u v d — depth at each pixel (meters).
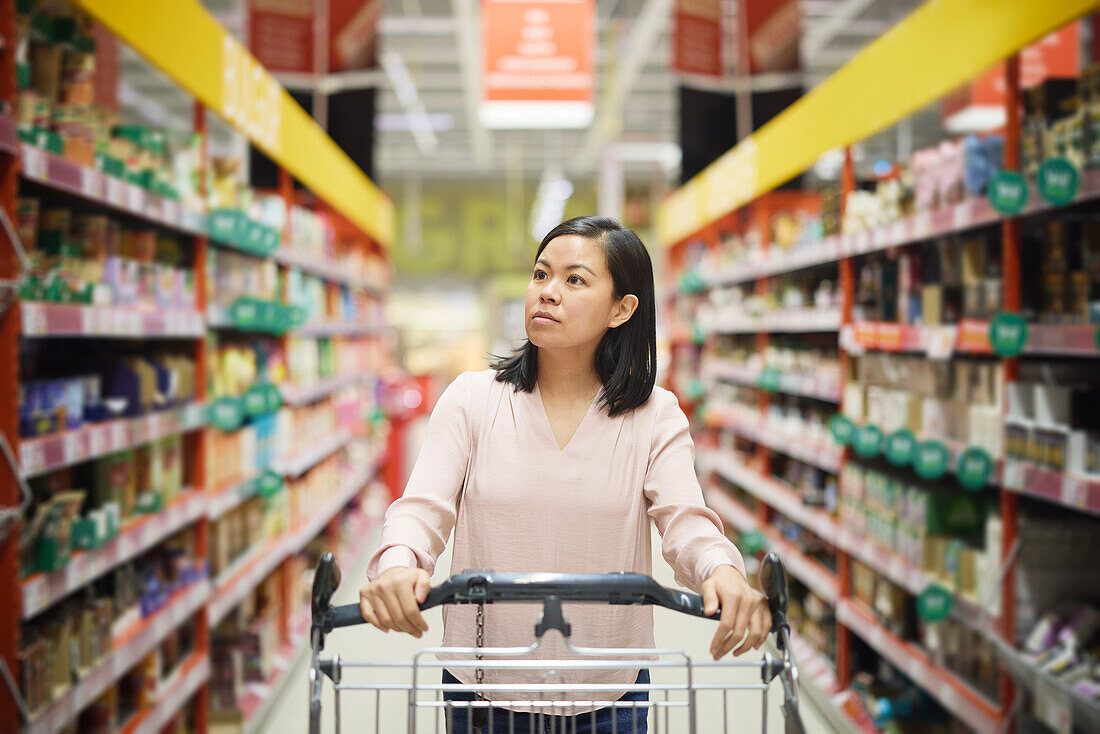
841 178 4.27
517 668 1.34
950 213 2.91
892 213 3.49
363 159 6.99
